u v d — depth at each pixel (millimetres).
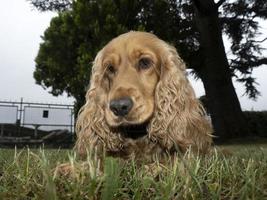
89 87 433
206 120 427
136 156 375
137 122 344
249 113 2586
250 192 215
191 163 272
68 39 2230
